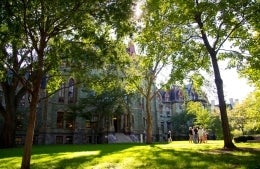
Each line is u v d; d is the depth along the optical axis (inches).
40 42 531.8
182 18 800.3
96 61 543.8
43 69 587.2
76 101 2297.0
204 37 839.1
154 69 1348.4
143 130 2652.6
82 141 2277.3
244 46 840.3
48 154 790.5
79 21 504.7
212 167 511.2
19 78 528.7
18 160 693.9
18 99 1433.3
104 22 534.9
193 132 1443.2
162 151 749.9
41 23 522.0
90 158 674.2
